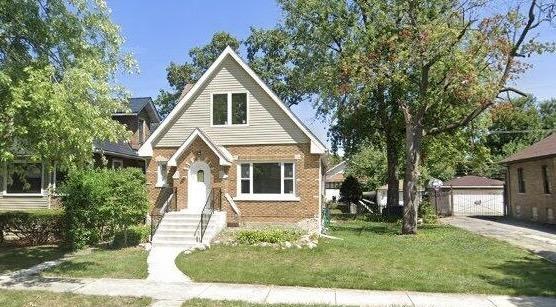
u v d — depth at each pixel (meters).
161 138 24.11
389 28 25.11
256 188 23.16
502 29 22.80
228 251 17.53
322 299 11.23
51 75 13.16
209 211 21.70
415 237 22.77
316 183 22.58
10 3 14.17
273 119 23.20
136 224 21.41
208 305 10.62
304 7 32.94
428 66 24.41
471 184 44.03
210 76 23.86
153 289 12.17
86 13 16.02
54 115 12.05
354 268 14.58
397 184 36.31
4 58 14.37
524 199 35.25
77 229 18.12
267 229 20.91
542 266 15.23
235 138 23.44
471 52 23.25
